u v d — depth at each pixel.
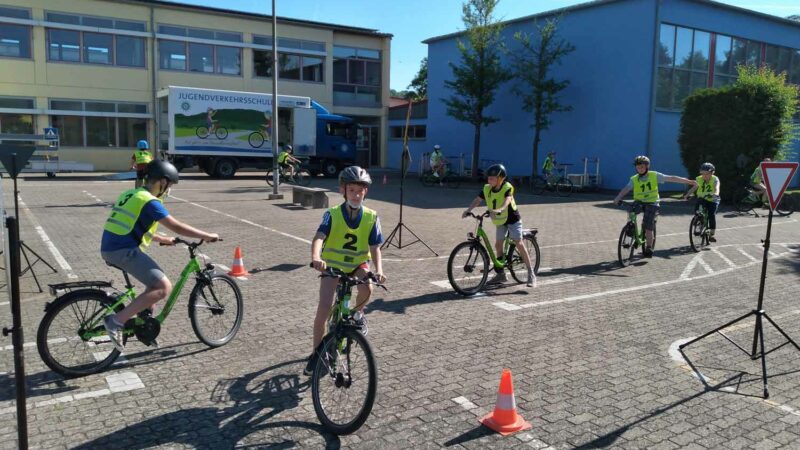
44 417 4.04
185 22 31.67
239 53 33.47
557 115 27.38
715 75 25.70
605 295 7.72
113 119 30.53
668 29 23.78
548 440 3.87
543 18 27.48
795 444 3.88
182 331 5.85
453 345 5.64
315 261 4.02
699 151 21.05
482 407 4.33
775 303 7.49
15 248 3.08
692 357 5.46
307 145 28.73
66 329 4.69
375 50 38.19
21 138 24.34
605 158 25.39
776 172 5.16
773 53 27.73
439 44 33.78
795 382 4.92
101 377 4.71
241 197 18.83
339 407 4.07
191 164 26.97
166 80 31.56
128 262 4.62
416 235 11.88
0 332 5.72
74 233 11.49
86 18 29.30
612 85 24.91
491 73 27.77
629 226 9.66
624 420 4.17
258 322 6.21
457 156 32.94
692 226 11.23
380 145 39.31
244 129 27.20
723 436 3.97
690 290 8.11
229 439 3.80
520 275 8.82
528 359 5.32
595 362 5.28
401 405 4.34
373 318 6.45
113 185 22.20
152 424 3.97
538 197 22.19
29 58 28.38
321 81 36.12
